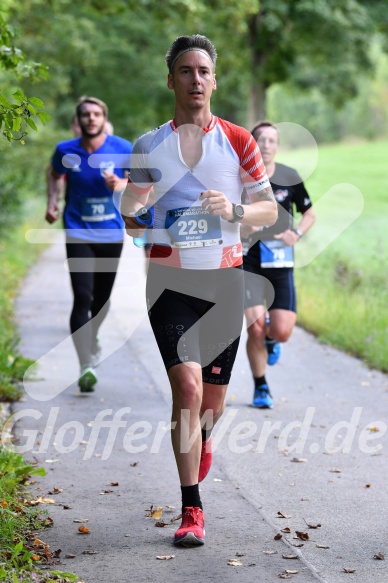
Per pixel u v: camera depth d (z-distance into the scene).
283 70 47.53
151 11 30.88
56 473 9.73
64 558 7.41
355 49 48.84
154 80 60.41
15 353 14.76
